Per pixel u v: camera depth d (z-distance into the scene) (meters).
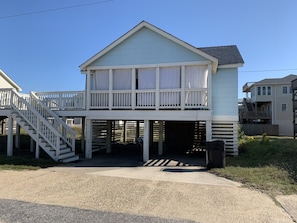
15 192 5.22
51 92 11.44
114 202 4.61
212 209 4.26
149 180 6.39
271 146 11.49
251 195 5.04
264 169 7.26
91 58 10.79
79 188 5.58
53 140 9.77
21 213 4.02
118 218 3.83
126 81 10.76
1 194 5.07
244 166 8.12
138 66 10.46
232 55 12.05
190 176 6.97
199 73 10.11
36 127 9.87
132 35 10.58
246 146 12.47
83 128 13.04
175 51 10.15
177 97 9.98
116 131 18.30
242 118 33.47
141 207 4.34
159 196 5.00
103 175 6.98
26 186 5.70
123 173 7.36
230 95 10.98
